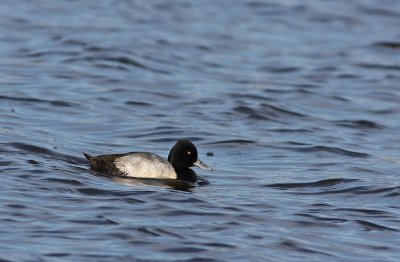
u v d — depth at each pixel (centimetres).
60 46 2706
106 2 3416
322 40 3075
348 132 2012
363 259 1176
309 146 1822
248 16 3350
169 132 1894
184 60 2691
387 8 3541
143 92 2267
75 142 1752
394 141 1947
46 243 1159
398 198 1467
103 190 1395
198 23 3194
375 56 2888
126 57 2594
